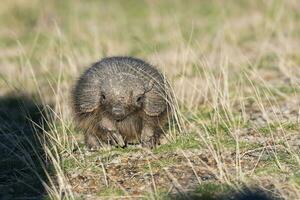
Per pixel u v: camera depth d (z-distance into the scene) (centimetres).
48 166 1791
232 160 1750
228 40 3353
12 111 2362
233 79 2530
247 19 3897
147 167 1748
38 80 2634
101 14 4291
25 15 4119
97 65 1908
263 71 2742
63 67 2616
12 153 1908
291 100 2284
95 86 1856
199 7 4381
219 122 2041
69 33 3647
